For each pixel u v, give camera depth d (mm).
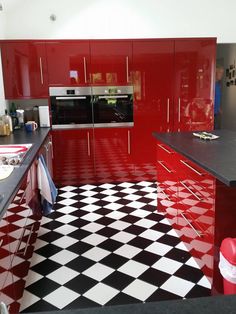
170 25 4699
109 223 3297
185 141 2887
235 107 4750
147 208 3691
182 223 2799
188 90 4512
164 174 3301
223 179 1726
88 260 2604
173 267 2475
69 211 3625
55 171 4523
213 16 4734
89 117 4441
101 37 4613
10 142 3176
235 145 2643
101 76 4348
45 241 2938
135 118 4520
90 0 4492
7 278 1621
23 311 1998
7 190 1706
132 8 4586
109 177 4652
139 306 691
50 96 4320
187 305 694
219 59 4629
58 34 4531
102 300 2102
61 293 2182
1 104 4098
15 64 4191
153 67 4395
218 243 2033
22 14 4414
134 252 2717
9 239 1669
